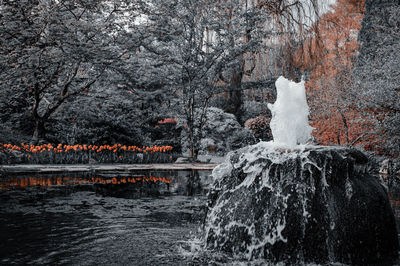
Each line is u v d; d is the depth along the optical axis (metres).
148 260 2.39
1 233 3.01
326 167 2.59
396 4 14.64
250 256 2.52
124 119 15.53
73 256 2.44
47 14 10.25
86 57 11.59
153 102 15.76
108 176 7.95
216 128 18.45
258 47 14.14
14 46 10.63
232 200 2.83
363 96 9.12
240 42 13.93
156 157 12.69
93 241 2.84
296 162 2.62
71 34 10.85
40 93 13.05
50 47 11.16
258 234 2.54
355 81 10.35
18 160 9.60
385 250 2.62
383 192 2.81
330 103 10.96
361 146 10.20
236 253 2.61
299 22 18.52
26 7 10.48
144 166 10.30
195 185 6.78
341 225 2.44
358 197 2.56
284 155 2.71
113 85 15.45
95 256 2.45
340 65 15.46
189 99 13.88
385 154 9.96
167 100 15.58
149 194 5.52
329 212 2.47
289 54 18.83
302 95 3.02
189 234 3.12
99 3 11.80
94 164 10.52
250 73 19.80
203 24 12.98
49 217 3.69
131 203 4.65
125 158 11.78
